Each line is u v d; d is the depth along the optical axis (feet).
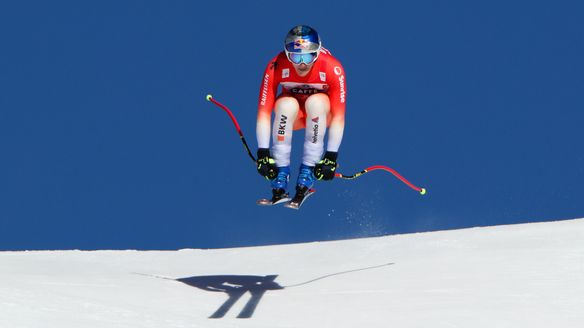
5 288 92.38
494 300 107.55
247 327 88.63
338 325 94.02
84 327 75.92
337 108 117.08
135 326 79.05
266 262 174.70
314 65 115.75
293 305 108.06
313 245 195.31
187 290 122.83
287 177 117.19
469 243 169.48
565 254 143.13
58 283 118.11
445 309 102.01
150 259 185.98
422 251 165.58
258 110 118.21
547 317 97.25
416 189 125.90
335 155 117.08
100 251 199.62
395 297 112.16
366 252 173.37
